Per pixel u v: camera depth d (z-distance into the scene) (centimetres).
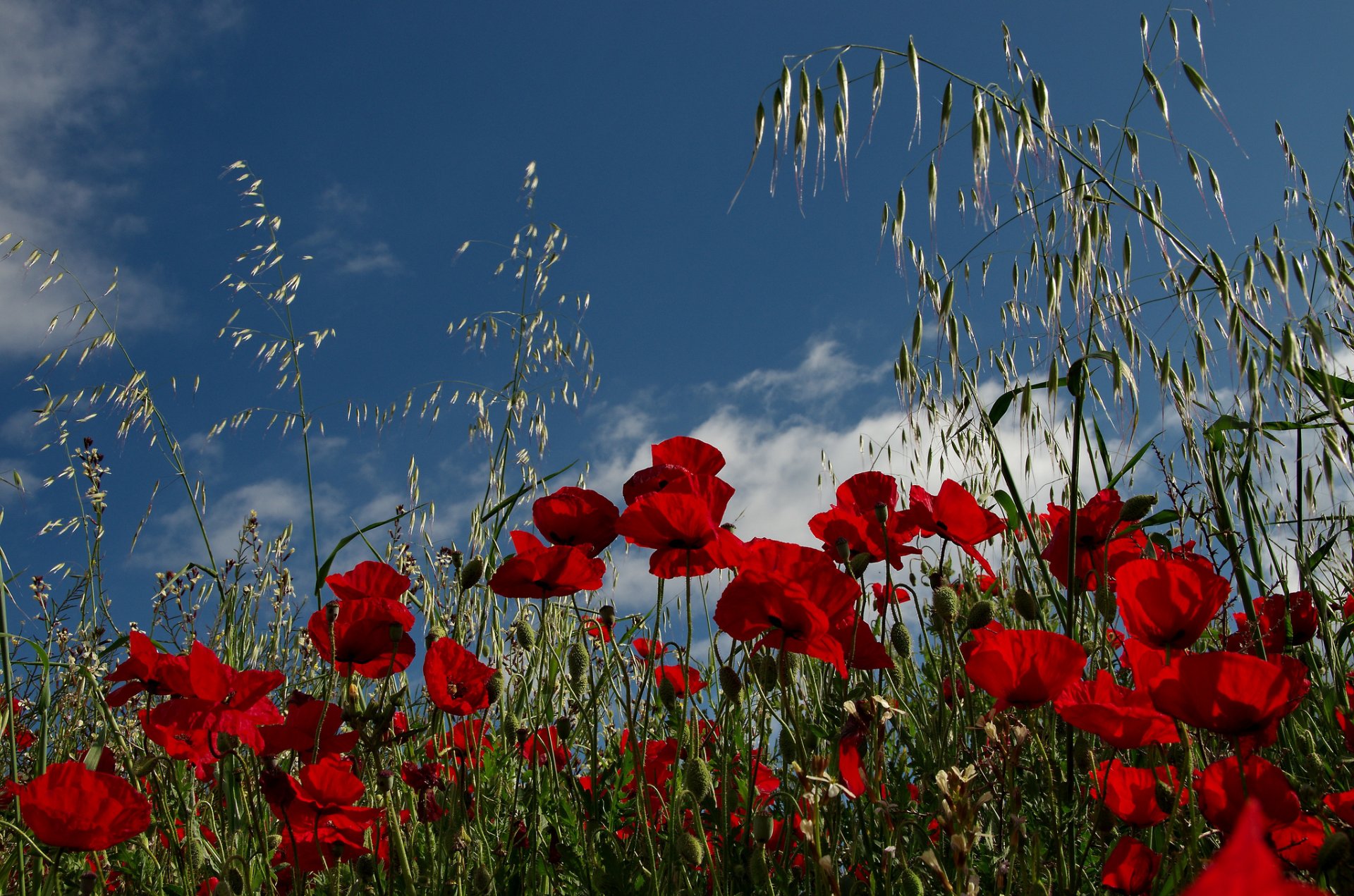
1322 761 124
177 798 137
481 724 131
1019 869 110
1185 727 112
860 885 110
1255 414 135
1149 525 147
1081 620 131
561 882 128
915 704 134
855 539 135
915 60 151
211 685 120
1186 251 140
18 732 152
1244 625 133
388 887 123
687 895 115
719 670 125
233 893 122
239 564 190
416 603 173
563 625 160
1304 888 21
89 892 126
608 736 151
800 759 112
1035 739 113
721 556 121
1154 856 110
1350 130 157
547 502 135
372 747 126
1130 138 153
